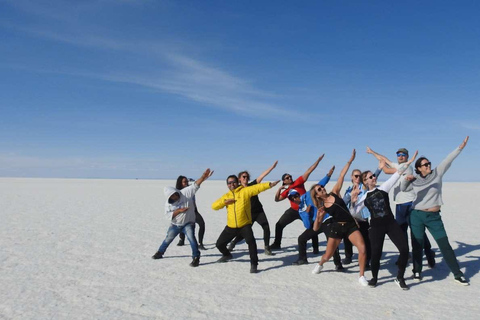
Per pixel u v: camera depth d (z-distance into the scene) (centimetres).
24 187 4578
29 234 1140
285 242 1065
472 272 717
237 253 912
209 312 516
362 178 679
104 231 1212
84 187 4884
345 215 652
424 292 599
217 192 3722
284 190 861
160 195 3209
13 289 615
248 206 744
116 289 619
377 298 571
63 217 1560
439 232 652
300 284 647
